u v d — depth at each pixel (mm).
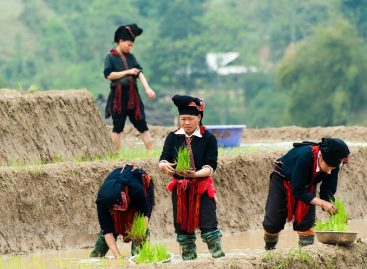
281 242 34344
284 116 170375
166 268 24688
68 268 26203
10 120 37406
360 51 169375
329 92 167250
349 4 195875
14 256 31312
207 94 193875
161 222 36062
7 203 32562
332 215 28094
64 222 33594
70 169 34531
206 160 27453
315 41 171500
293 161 27719
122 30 39406
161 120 77875
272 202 28344
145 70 192750
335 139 27172
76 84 197625
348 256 27516
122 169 28297
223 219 38188
